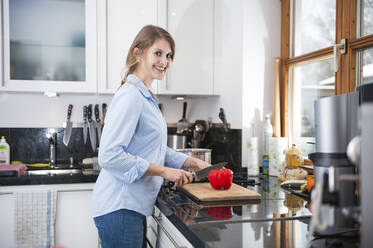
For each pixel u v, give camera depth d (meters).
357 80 1.71
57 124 2.63
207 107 2.88
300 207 1.34
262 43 2.29
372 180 0.56
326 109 1.00
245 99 2.26
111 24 2.38
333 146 0.98
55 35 2.32
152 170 1.32
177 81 2.49
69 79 2.35
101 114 2.68
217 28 2.56
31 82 2.28
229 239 0.94
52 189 2.03
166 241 1.43
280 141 2.11
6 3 2.23
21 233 2.00
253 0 2.27
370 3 1.62
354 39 1.69
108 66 2.37
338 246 0.83
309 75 2.09
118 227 1.36
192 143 2.74
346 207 0.58
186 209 1.31
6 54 2.24
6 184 2.00
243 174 2.20
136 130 1.38
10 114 2.56
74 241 2.09
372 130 0.55
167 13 2.46
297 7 2.21
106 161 1.26
